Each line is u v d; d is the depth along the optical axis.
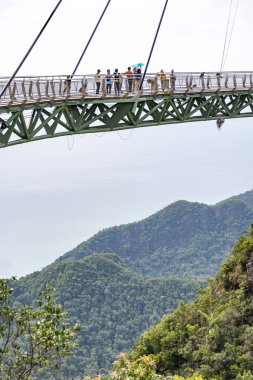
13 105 31.27
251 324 41.34
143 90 38.97
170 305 127.12
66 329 16.69
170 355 42.22
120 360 26.75
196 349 41.44
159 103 40.38
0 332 16.25
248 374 35.09
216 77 43.34
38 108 33.12
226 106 45.09
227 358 38.53
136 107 38.47
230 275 46.62
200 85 42.34
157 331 44.94
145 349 44.22
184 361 41.91
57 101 34.12
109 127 38.34
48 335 16.25
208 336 40.72
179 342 42.88
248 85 45.47
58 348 16.34
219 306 44.44
